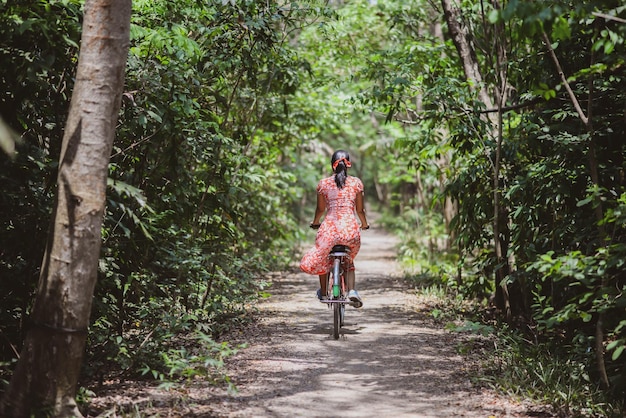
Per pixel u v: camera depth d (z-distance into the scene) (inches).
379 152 941.8
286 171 666.2
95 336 247.4
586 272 209.0
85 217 184.2
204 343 254.1
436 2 533.0
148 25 285.7
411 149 454.6
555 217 307.6
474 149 392.8
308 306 408.5
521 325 343.9
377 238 1175.0
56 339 183.8
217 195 344.5
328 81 550.9
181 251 305.7
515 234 323.9
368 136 952.3
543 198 297.3
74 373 187.3
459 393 229.6
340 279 311.7
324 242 310.0
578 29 265.4
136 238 263.6
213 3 330.0
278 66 411.5
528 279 298.5
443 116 354.9
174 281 311.4
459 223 385.1
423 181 754.8
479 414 208.2
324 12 393.7
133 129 256.4
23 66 211.5
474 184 365.7
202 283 343.9
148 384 231.5
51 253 185.2
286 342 303.9
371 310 396.5
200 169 389.7
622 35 205.8
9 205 222.4
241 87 431.5
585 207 283.6
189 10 316.5
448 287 476.7
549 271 222.4
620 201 224.2
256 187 552.7
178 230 323.9
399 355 282.5
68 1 218.7
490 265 383.2
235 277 426.6
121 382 232.4
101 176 186.2
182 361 229.0
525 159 350.6
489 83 384.2
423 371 257.3
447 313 378.3
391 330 334.6
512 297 364.8
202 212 339.9
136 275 268.7
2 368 229.3
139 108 253.1
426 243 798.5
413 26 546.6
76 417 186.5
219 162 353.4
